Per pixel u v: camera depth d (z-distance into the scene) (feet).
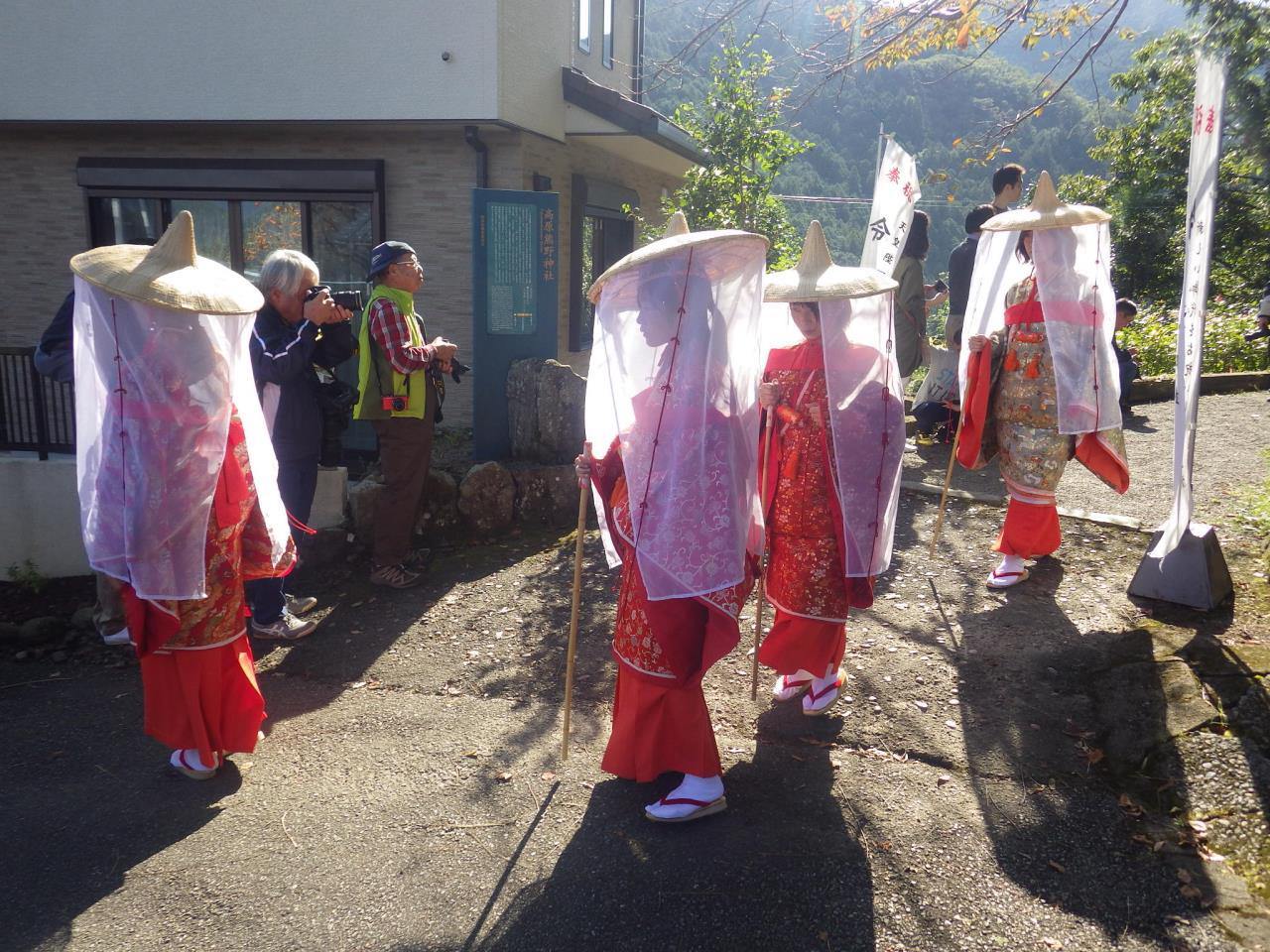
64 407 19.31
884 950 8.71
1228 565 16.67
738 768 11.60
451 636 15.57
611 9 36.81
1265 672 12.77
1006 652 14.17
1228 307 46.65
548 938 8.87
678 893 9.41
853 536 11.59
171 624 10.55
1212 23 17.51
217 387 10.41
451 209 27.96
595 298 10.20
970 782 11.26
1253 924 8.98
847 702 13.05
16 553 19.34
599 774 11.57
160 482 10.17
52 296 30.86
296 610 16.39
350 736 12.57
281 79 25.91
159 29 26.27
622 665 10.49
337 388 15.96
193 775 11.60
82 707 13.83
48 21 26.76
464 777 11.53
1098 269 15.44
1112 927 8.99
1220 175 31.68
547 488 20.58
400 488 17.13
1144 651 13.74
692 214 29.17
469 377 28.76
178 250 10.36
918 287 23.98
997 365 16.25
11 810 11.04
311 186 27.89
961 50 24.44
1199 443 25.86
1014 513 16.20
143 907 9.34
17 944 8.86
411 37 24.99
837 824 10.50
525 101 26.63
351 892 9.52
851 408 11.46
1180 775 11.12
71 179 29.99
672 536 9.77
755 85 29.55
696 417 9.71
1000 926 9.00
